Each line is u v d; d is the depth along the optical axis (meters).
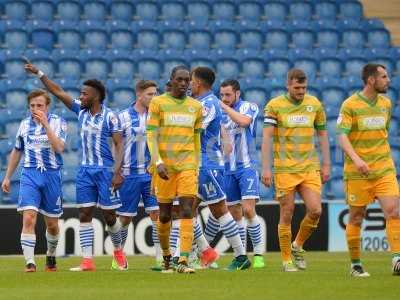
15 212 57.59
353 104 36.66
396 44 91.25
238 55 83.69
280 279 35.66
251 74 82.25
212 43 86.31
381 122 36.66
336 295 29.70
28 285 34.12
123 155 43.22
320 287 32.28
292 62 83.44
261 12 91.06
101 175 42.88
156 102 37.62
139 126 45.09
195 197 38.94
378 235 62.03
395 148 74.19
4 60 78.94
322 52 85.88
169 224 39.03
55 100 74.56
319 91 79.06
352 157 35.91
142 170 45.00
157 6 89.06
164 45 85.31
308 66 83.56
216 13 90.12
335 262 48.38
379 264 46.41
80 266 43.12
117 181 42.78
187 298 28.92
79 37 83.81
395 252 36.66
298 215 60.66
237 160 45.41
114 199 43.16
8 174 42.47
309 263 47.41
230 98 45.16
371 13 94.81
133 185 45.03
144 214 58.44
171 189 38.16
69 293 30.84
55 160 41.69
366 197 36.88
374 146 36.75
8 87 75.56
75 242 57.88
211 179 40.91
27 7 86.94
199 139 38.38
